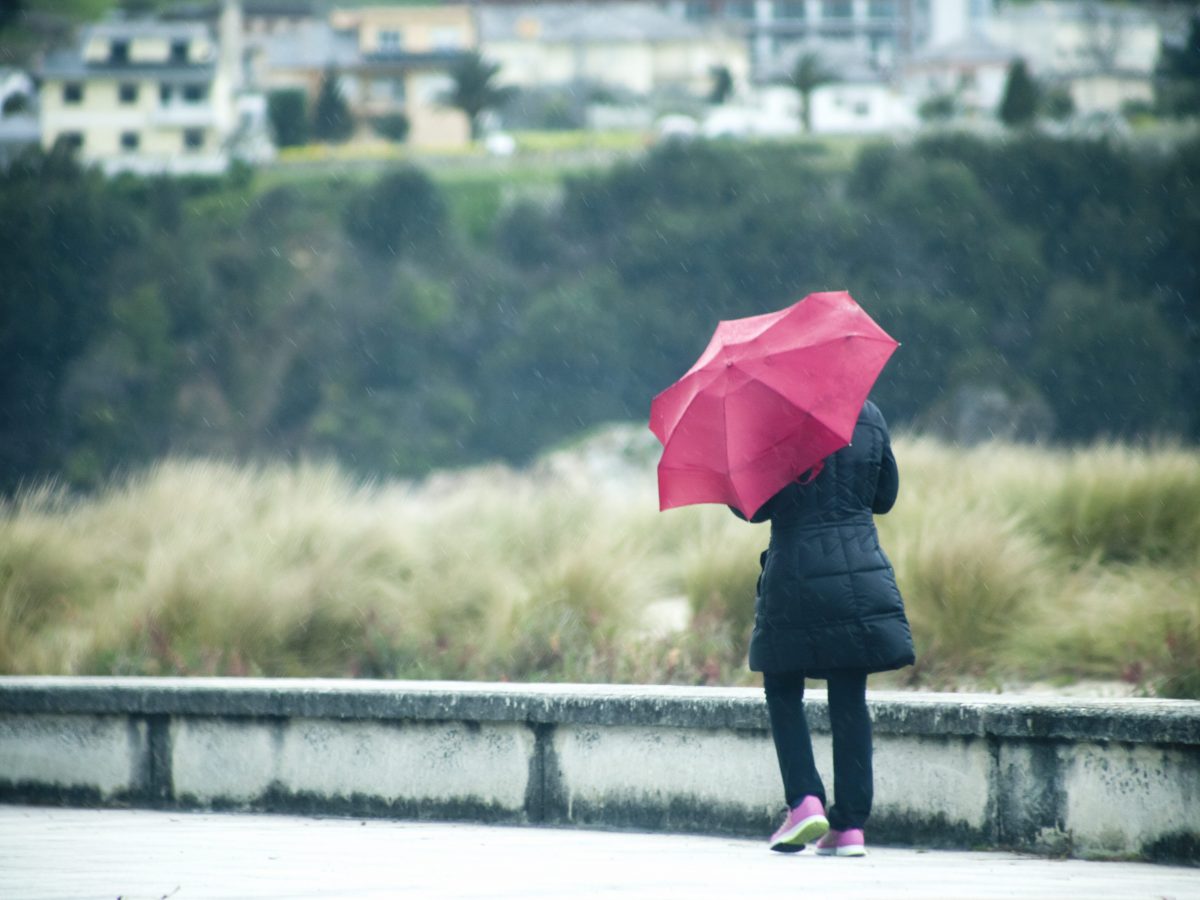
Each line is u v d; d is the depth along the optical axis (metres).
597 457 57.41
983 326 67.75
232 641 8.91
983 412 63.91
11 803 6.83
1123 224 70.88
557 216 78.38
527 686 6.24
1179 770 5.00
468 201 90.31
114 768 6.68
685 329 71.50
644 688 6.05
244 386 71.62
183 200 80.69
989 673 8.35
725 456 4.92
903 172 74.00
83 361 69.88
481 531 12.05
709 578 9.63
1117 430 64.31
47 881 4.61
